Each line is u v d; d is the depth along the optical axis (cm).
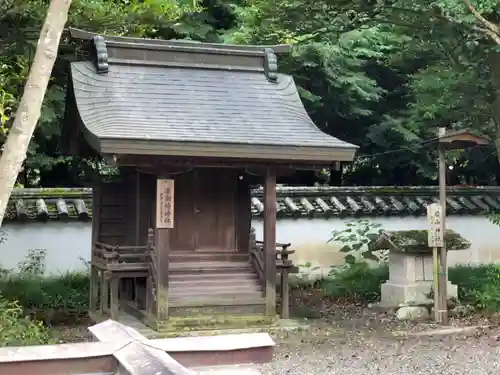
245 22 1602
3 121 984
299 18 1170
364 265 1426
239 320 1020
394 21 1183
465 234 1644
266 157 968
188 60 1158
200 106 1062
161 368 194
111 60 1105
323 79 1688
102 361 217
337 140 1020
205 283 1048
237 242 1112
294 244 1534
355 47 1692
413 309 1170
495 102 1190
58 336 1001
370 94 1714
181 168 978
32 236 1351
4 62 1145
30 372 210
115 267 1011
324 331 1041
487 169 1994
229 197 1115
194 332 973
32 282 1255
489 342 961
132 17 1315
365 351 903
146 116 997
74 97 1039
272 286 1045
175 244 1078
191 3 1603
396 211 1584
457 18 1049
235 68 1183
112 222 1170
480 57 1141
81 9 1206
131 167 1083
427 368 806
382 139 1808
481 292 1253
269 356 242
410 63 1784
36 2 1077
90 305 1172
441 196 1114
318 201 1570
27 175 1869
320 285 1507
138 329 998
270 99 1132
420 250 1186
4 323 752
